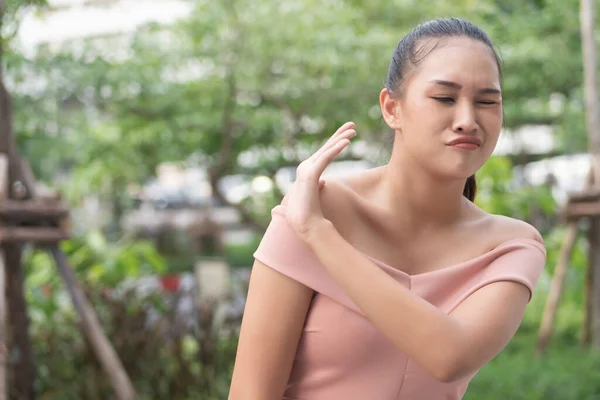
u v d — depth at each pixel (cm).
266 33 823
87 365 480
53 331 499
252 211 958
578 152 1062
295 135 957
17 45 619
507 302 154
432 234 163
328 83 861
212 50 838
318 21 828
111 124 889
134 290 521
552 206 766
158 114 891
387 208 163
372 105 870
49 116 787
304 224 152
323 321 158
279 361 159
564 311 729
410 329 143
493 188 753
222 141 945
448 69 148
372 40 824
